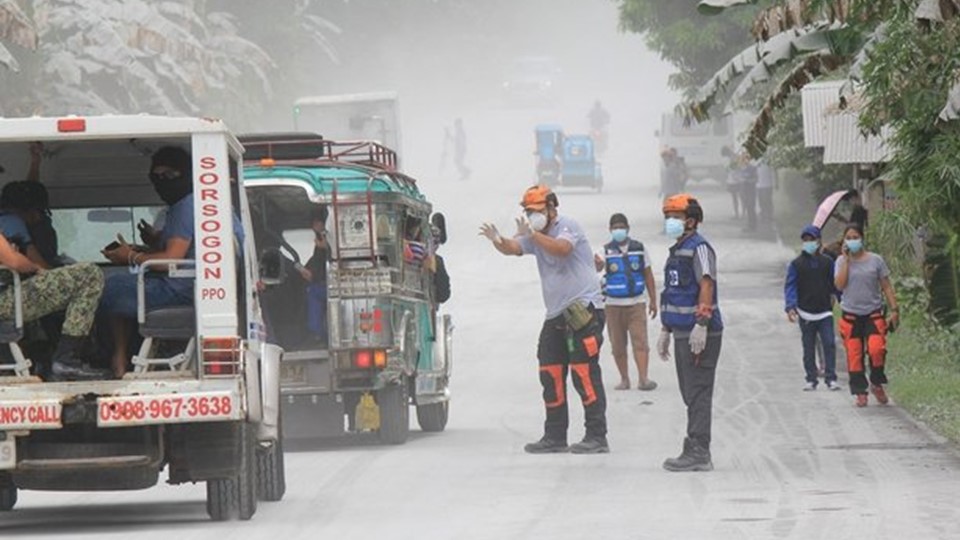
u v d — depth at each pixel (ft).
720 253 303.27
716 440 117.60
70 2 326.65
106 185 96.58
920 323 177.58
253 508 87.35
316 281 123.44
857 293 136.87
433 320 134.21
